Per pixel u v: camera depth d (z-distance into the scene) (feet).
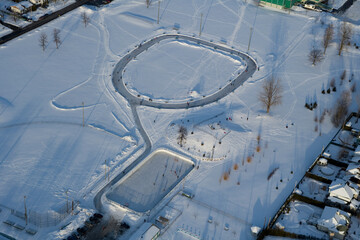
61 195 578.66
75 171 615.16
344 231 540.93
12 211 549.13
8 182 587.27
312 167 648.79
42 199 570.05
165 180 622.13
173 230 545.03
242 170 638.94
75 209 561.84
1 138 652.48
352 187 604.90
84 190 590.55
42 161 623.36
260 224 561.43
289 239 542.57
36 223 538.47
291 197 595.88
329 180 622.13
